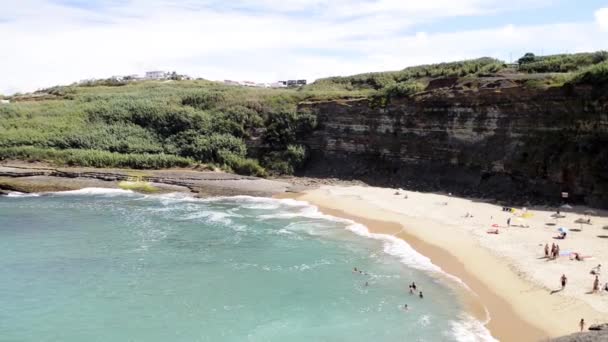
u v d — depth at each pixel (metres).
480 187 66.31
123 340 31.30
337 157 84.19
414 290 36.94
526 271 38.06
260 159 87.19
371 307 34.69
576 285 34.94
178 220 57.84
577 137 58.53
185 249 47.47
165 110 97.62
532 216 53.25
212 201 68.00
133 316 34.31
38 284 39.53
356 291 37.31
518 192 62.03
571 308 31.94
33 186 71.75
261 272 41.47
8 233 52.66
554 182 59.41
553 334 29.31
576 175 57.31
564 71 75.62
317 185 76.12
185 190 72.62
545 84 63.62
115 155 85.31
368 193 69.50
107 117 98.44
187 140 91.81
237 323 33.09
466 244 45.50
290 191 72.12
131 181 75.38
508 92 65.81
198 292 37.88
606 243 43.38
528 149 62.84
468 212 56.38
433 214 56.62
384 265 42.22
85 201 67.25
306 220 57.25
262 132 90.31
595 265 38.38
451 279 38.53
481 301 34.50
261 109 93.69
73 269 42.62
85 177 76.19
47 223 56.53
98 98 111.12
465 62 99.75
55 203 65.88
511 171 64.00
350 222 55.75
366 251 45.84
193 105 103.12
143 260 44.62
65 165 82.44
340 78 116.88
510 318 31.81
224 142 89.31
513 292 35.16
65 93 123.56
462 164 70.00
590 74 59.28
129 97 110.00
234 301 36.28
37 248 47.97
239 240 49.97
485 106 67.88
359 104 82.88
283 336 31.30
